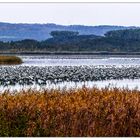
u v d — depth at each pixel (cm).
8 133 2348
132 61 19000
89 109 2369
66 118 2338
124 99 2558
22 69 9188
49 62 16825
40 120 2348
